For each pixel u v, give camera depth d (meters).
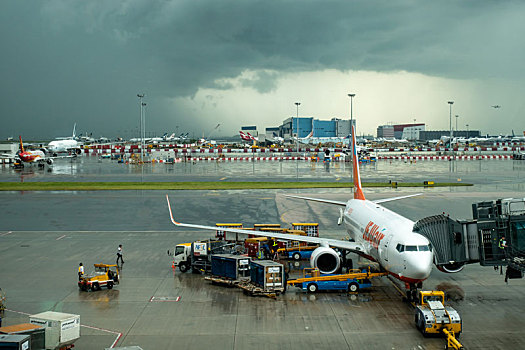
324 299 39.34
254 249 53.25
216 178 131.12
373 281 44.94
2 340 24.66
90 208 85.31
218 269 43.75
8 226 70.62
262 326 33.16
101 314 35.69
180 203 90.12
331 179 127.12
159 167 168.88
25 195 100.06
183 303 38.25
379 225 41.31
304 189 107.38
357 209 51.16
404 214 76.69
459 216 74.50
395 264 35.84
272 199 94.56
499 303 38.06
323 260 44.03
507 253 37.41
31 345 26.64
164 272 47.69
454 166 170.12
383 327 32.91
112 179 129.38
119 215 78.94
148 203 90.19
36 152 171.75
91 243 60.19
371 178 129.12
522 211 39.16
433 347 29.55
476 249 37.72
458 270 38.94
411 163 187.12
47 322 28.08
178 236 64.31
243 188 109.69
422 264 33.62
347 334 31.66
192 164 183.88
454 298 39.38
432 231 38.06
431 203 87.56
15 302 38.50
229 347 29.62
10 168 165.62
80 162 195.12
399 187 109.62
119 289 42.06
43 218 76.56
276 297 39.88
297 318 34.75
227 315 35.44
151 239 62.47
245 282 42.75
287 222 72.62
